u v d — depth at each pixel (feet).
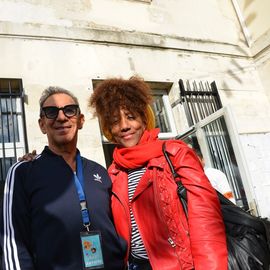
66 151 5.92
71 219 5.10
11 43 13.15
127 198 5.66
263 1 19.57
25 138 12.19
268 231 5.51
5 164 11.69
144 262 5.35
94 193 5.57
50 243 4.86
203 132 14.88
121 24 16.44
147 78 15.81
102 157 13.16
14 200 5.05
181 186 5.35
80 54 14.48
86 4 15.84
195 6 19.48
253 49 19.83
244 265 4.91
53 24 14.46
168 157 5.65
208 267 4.57
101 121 6.64
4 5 13.70
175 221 5.16
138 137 6.28
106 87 6.56
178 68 16.93
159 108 16.63
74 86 13.76
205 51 18.20
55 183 5.30
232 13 20.93
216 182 12.36
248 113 17.94
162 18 17.92
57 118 5.83
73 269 4.85
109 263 5.19
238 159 13.56
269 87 18.89
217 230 4.88
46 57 13.65
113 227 5.54
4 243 4.82
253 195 13.03
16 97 12.90
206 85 17.35
